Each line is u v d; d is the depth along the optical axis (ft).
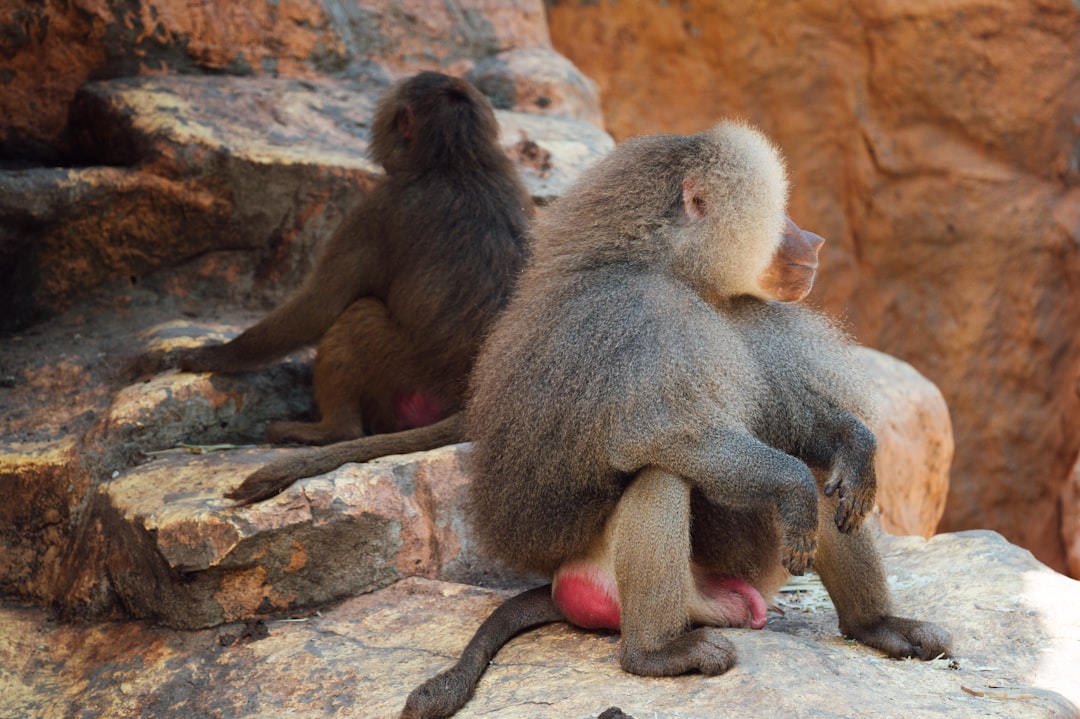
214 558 21.72
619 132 51.85
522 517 19.01
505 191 27.45
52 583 24.70
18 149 33.65
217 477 24.22
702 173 18.39
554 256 19.19
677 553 17.87
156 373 28.22
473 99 27.94
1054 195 48.52
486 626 19.75
